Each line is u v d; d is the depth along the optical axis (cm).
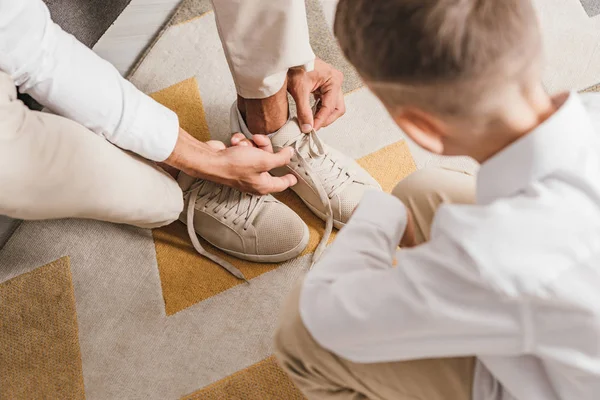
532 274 46
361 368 66
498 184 52
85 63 92
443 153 57
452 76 46
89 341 121
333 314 58
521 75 47
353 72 134
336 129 131
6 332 123
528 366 55
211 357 117
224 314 120
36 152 85
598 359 50
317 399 81
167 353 118
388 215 66
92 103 93
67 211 95
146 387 117
